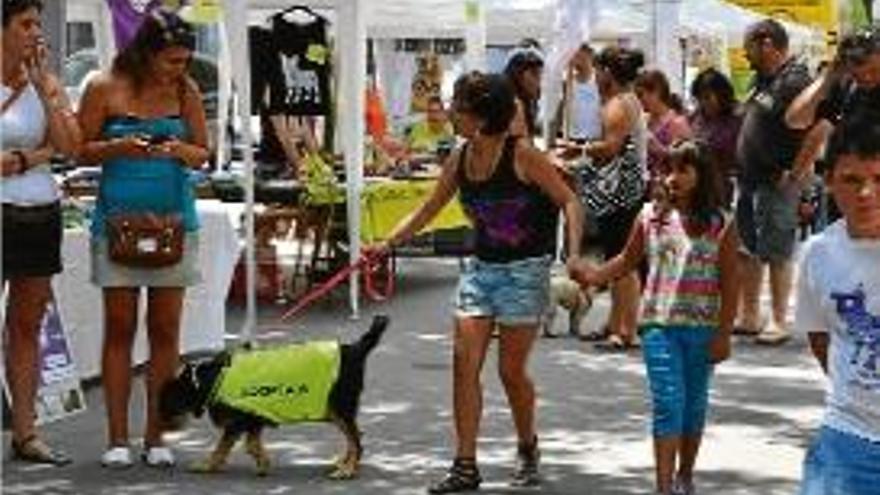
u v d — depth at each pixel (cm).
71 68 2489
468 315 1020
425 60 2812
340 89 2017
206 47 2478
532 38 2577
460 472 1030
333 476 1062
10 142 1023
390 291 2048
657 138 1606
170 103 1078
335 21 2022
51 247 1066
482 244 1014
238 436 1095
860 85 1029
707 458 1139
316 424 1228
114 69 1070
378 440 1188
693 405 977
